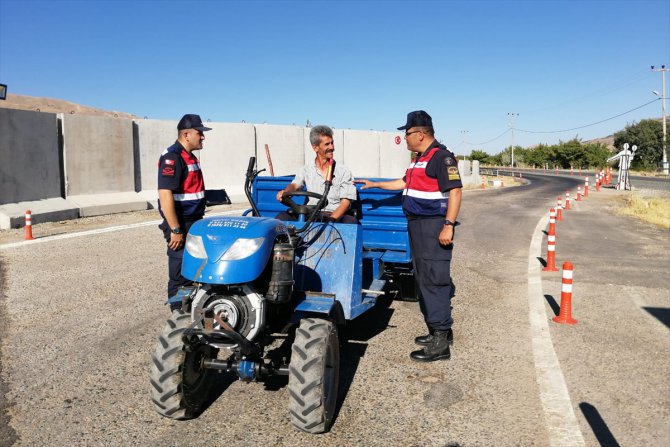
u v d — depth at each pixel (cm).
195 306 348
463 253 1102
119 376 456
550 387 440
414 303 691
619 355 518
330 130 518
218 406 403
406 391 432
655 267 962
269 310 376
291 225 464
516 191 3347
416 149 491
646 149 7238
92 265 891
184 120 488
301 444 350
